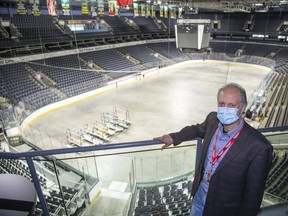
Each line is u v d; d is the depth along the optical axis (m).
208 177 1.92
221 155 1.80
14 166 7.25
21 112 17.84
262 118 17.08
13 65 23.47
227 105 1.71
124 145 2.33
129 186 10.48
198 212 2.09
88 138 15.29
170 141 2.24
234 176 1.71
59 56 28.77
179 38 22.31
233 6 29.94
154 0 28.09
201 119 18.62
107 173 11.52
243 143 1.69
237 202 1.79
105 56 33.84
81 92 24.06
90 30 35.78
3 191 2.00
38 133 16.52
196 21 21.00
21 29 28.12
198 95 24.45
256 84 28.22
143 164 12.31
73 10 34.81
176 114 19.58
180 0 26.25
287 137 8.99
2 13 27.62
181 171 11.66
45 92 22.08
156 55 39.75
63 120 18.72
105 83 26.98
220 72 35.22
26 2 28.67
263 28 45.38
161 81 30.50
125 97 24.19
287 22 42.97
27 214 1.83
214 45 47.34
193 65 41.19
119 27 40.31
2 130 14.02
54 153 2.26
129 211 6.78
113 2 24.89
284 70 31.77
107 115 19.30
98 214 7.68
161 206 6.29
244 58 39.53
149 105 21.75
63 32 32.16
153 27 45.94
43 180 6.94
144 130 16.83
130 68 33.34
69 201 6.66
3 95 19.28
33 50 28.69
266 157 1.61
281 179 8.19
